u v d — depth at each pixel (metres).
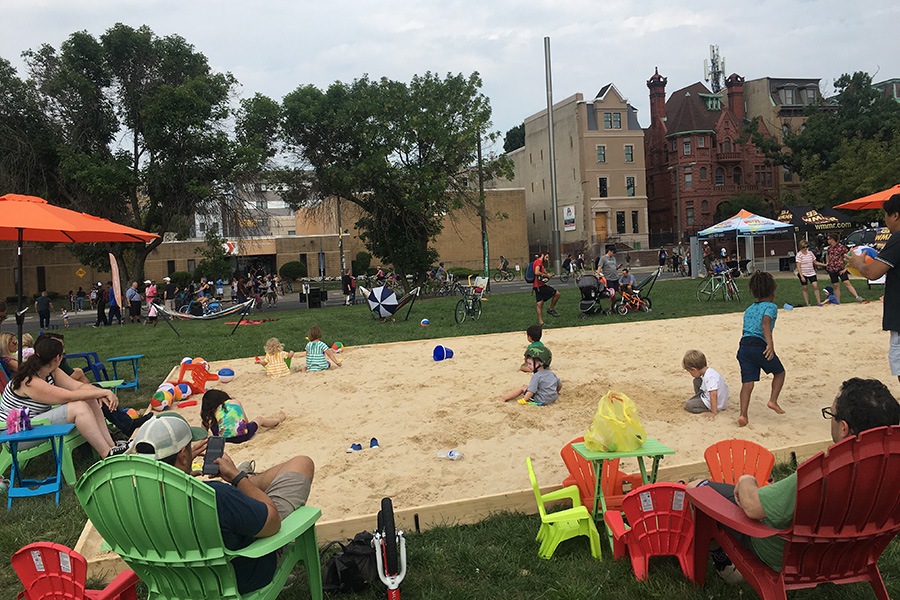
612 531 4.23
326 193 36.25
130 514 3.21
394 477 6.07
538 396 8.20
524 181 78.06
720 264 35.31
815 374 9.24
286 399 9.61
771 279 6.93
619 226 66.69
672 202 69.69
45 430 6.08
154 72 33.06
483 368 10.95
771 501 3.20
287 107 34.44
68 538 5.15
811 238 48.56
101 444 6.55
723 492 3.79
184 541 3.20
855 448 3.00
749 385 6.91
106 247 33.81
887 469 3.04
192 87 32.00
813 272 18.38
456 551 4.59
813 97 72.56
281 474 3.93
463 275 58.66
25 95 30.95
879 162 50.25
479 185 38.34
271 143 35.72
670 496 3.96
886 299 5.62
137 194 34.44
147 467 3.16
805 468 3.00
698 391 7.64
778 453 5.96
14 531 5.26
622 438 4.60
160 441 3.44
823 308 17.17
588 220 65.88
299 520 3.62
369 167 33.91
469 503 5.19
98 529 3.34
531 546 4.64
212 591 3.30
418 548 4.66
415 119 34.09
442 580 4.27
